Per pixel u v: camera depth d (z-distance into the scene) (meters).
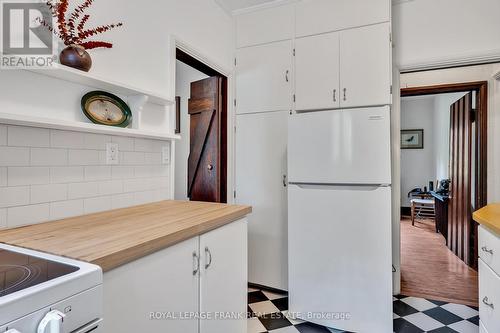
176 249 1.10
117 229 1.10
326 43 2.28
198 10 2.23
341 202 1.96
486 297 1.39
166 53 1.91
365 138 1.90
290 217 2.11
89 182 1.43
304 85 2.36
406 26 2.38
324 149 2.01
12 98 1.12
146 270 0.96
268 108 2.55
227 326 1.45
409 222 5.64
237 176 2.69
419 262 3.33
